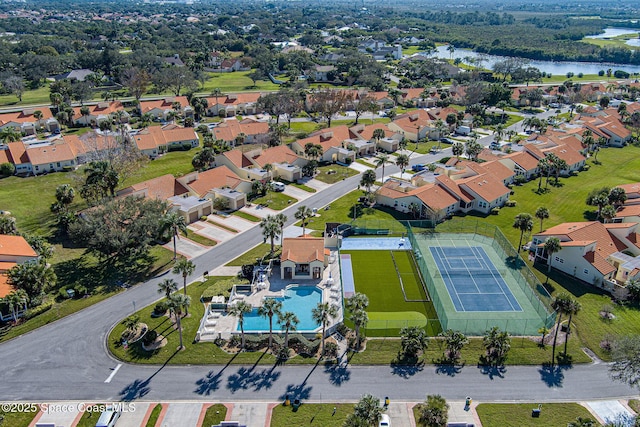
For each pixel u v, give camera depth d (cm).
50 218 11112
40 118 18588
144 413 5978
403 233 10881
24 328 7425
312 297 8481
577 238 9462
